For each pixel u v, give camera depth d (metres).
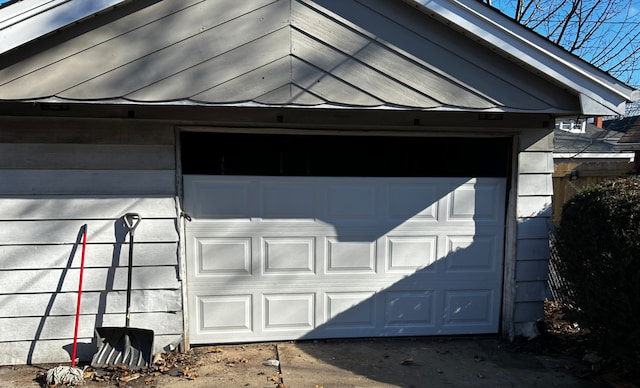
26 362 3.67
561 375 3.60
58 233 3.63
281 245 4.16
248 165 4.06
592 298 3.43
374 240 4.29
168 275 3.81
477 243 4.39
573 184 6.55
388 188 4.27
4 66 2.93
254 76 3.19
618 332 3.25
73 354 3.53
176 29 3.10
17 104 3.38
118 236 3.71
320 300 4.26
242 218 4.09
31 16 2.82
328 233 4.21
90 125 3.61
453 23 3.25
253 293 4.16
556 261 4.07
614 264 3.18
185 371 3.56
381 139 4.22
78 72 3.01
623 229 3.15
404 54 3.32
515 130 4.15
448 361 3.86
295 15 3.21
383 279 4.32
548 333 4.43
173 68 3.11
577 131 16.05
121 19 3.03
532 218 4.25
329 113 3.81
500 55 3.41
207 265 4.07
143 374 3.50
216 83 3.14
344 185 4.21
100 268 3.71
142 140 3.70
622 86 3.44
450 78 3.38
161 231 3.78
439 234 4.35
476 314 4.44
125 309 3.76
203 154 3.99
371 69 3.30
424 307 4.39
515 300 4.28
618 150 11.46
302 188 4.15
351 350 4.08
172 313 3.85
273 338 4.22
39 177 3.57
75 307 3.69
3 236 3.55
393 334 4.37
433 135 4.18
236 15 3.15
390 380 3.50
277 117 3.74
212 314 4.10
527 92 3.47
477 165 4.33
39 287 3.63
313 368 3.69
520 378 3.55
